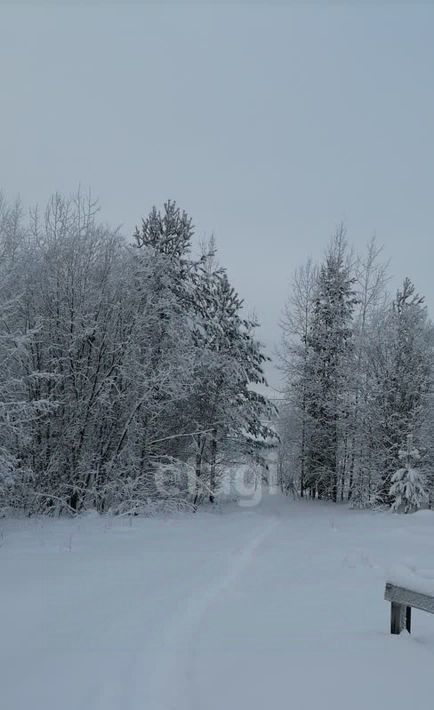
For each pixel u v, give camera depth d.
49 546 12.21
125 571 9.23
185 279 24.22
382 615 6.84
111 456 21.11
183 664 4.98
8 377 17.20
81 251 20.16
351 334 31.59
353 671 4.65
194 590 7.90
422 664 4.82
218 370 25.52
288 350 33.25
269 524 18.91
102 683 4.49
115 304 20.69
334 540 14.47
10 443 17.94
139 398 20.92
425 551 12.52
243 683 4.48
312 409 32.16
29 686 4.40
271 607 7.24
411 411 25.36
